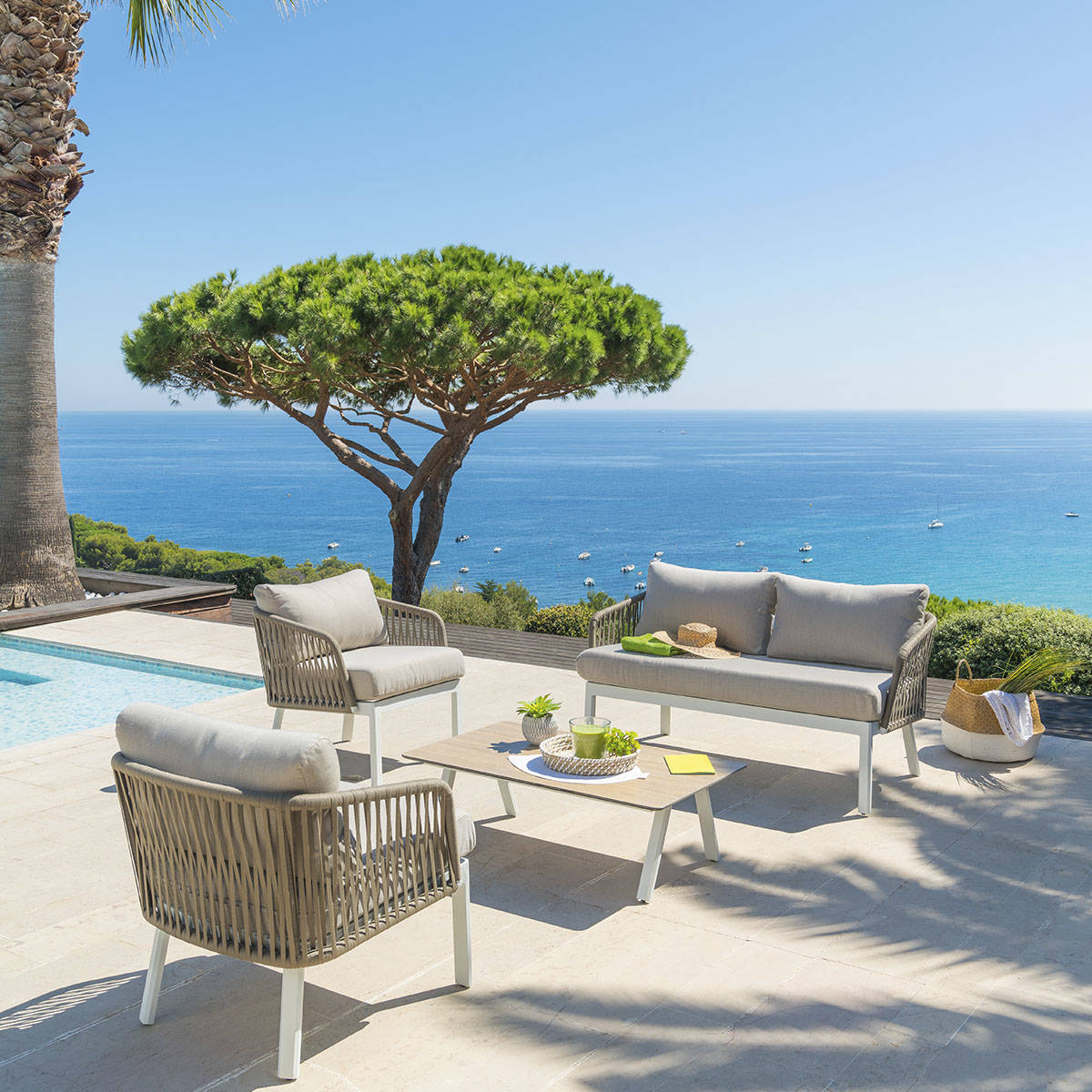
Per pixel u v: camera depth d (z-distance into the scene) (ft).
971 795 13.34
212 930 7.13
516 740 12.07
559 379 29.66
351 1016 7.85
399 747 15.58
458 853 8.11
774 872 10.85
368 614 15.72
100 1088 6.84
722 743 15.85
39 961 8.75
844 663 14.74
